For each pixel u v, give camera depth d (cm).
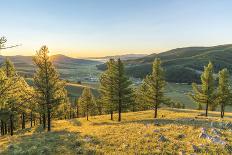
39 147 2247
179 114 6956
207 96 6350
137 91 8906
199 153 1823
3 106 2806
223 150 1875
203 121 3469
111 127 3141
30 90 5109
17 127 7381
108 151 1991
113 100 6072
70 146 2211
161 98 6469
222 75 6575
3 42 1881
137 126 3002
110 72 6019
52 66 4425
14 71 4544
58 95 4603
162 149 1966
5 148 2392
